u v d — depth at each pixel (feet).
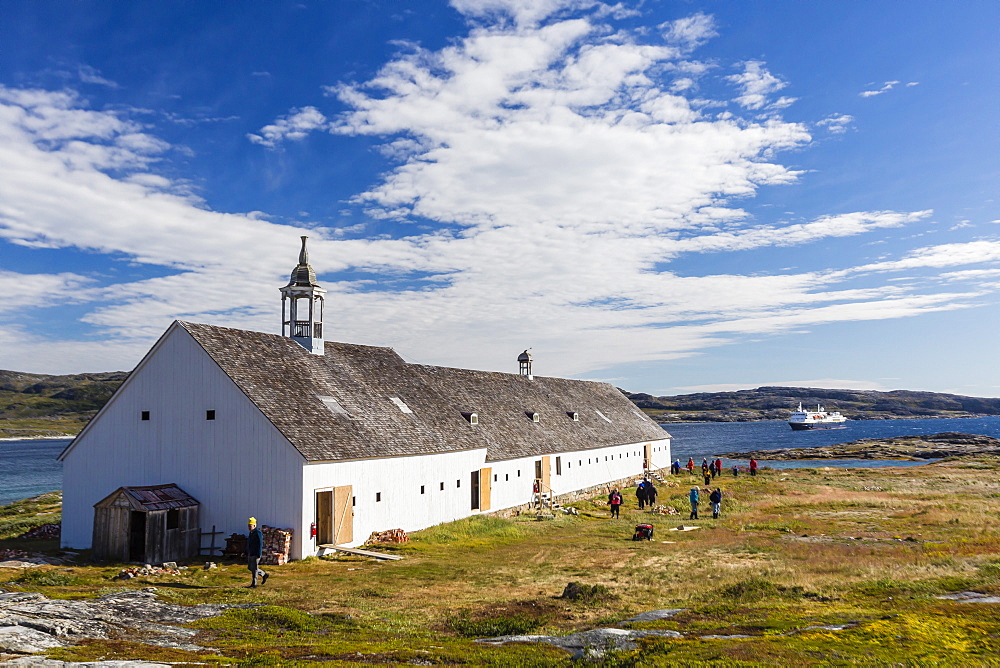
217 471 97.55
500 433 156.87
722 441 629.92
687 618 54.13
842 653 39.99
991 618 47.65
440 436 129.49
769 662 38.42
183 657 42.22
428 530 116.88
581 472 188.14
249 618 56.90
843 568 73.00
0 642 41.68
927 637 43.09
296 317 126.00
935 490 180.75
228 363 100.53
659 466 252.62
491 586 73.72
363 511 104.32
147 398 103.30
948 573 66.90
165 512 90.89
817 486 200.64
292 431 95.55
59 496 182.50
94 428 105.70
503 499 148.46
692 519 138.10
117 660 39.81
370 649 46.75
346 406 114.62
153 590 67.10
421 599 67.56
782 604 57.62
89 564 87.30
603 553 94.73
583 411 219.61
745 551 91.50
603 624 54.95
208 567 84.38
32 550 100.63
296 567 86.28
